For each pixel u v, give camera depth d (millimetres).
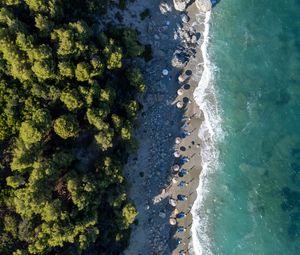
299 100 79000
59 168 63406
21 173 61688
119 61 67188
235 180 77250
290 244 76000
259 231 76375
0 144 61719
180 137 76938
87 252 69188
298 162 77750
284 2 80625
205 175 77062
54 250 64812
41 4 61531
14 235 61500
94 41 67250
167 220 75875
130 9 73875
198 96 77750
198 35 78438
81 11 67250
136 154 75062
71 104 62875
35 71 60719
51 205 61125
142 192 75312
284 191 77188
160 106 76438
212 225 76438
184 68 77688
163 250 75375
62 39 61938
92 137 67500
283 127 78562
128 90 72312
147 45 75500
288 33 80125
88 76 64000
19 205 59938
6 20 60812
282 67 79500
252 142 78062
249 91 78812
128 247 74000
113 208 69812
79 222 63719
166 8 76688
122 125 68875
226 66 78938
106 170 66625
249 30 79750
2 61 60812
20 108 62031
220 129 77875
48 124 61000
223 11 79438
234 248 76062
